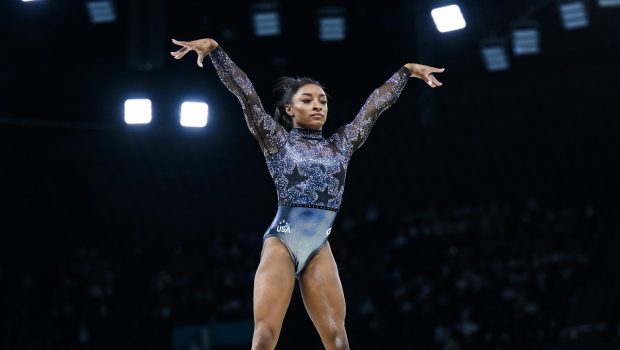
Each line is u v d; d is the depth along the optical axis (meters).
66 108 37.56
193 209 41.00
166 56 33.28
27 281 37.06
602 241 33.53
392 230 37.47
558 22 36.50
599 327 28.25
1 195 40.91
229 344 32.81
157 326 33.59
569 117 38.41
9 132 40.88
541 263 32.22
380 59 37.62
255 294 7.73
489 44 30.89
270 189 40.84
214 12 33.88
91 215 41.34
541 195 38.72
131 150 41.34
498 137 39.16
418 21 35.00
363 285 34.56
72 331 34.19
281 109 8.80
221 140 41.03
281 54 36.97
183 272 35.78
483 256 33.25
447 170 39.69
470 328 29.84
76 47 36.78
